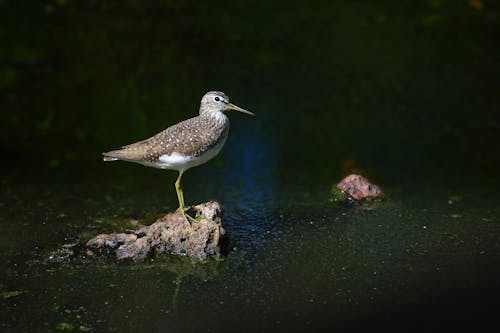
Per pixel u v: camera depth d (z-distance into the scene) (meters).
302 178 13.79
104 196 12.97
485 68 17.89
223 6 20.55
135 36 18.98
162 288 9.72
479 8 20.55
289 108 16.55
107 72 17.59
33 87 16.98
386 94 17.03
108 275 10.04
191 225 10.55
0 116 15.97
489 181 13.52
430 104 16.67
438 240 11.01
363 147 15.07
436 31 19.44
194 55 18.38
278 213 12.20
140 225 11.58
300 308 9.20
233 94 16.84
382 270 10.12
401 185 13.38
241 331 8.71
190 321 8.94
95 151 14.89
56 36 18.77
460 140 15.35
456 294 9.45
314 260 10.46
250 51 18.59
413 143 15.24
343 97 16.95
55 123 15.82
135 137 15.23
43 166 14.30
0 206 12.45
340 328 8.76
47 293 9.58
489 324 8.79
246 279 9.95
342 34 19.28
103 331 8.73
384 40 19.00
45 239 11.12
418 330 8.70
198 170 14.30
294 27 19.59
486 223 11.58
